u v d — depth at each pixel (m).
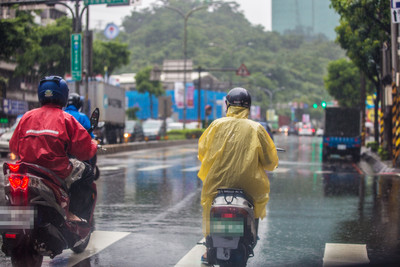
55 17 63.78
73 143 5.03
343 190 12.96
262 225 8.29
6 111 39.59
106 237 7.18
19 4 24.72
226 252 4.47
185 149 35.09
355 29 22.98
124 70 127.44
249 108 5.06
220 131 4.82
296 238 7.30
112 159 24.17
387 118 23.36
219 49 135.50
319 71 146.62
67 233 5.14
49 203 4.73
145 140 45.94
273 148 4.92
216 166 4.75
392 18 14.93
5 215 4.52
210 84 96.69
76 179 5.30
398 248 6.73
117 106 42.06
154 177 15.59
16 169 4.66
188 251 6.44
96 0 25.08
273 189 13.18
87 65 26.88
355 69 56.97
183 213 9.21
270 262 5.96
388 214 9.36
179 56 129.62
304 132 85.88
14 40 27.45
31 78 52.19
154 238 7.15
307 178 16.14
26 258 4.75
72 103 7.65
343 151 27.39
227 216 4.42
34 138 4.88
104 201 10.62
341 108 28.34
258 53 140.50
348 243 7.00
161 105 41.59
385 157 23.19
